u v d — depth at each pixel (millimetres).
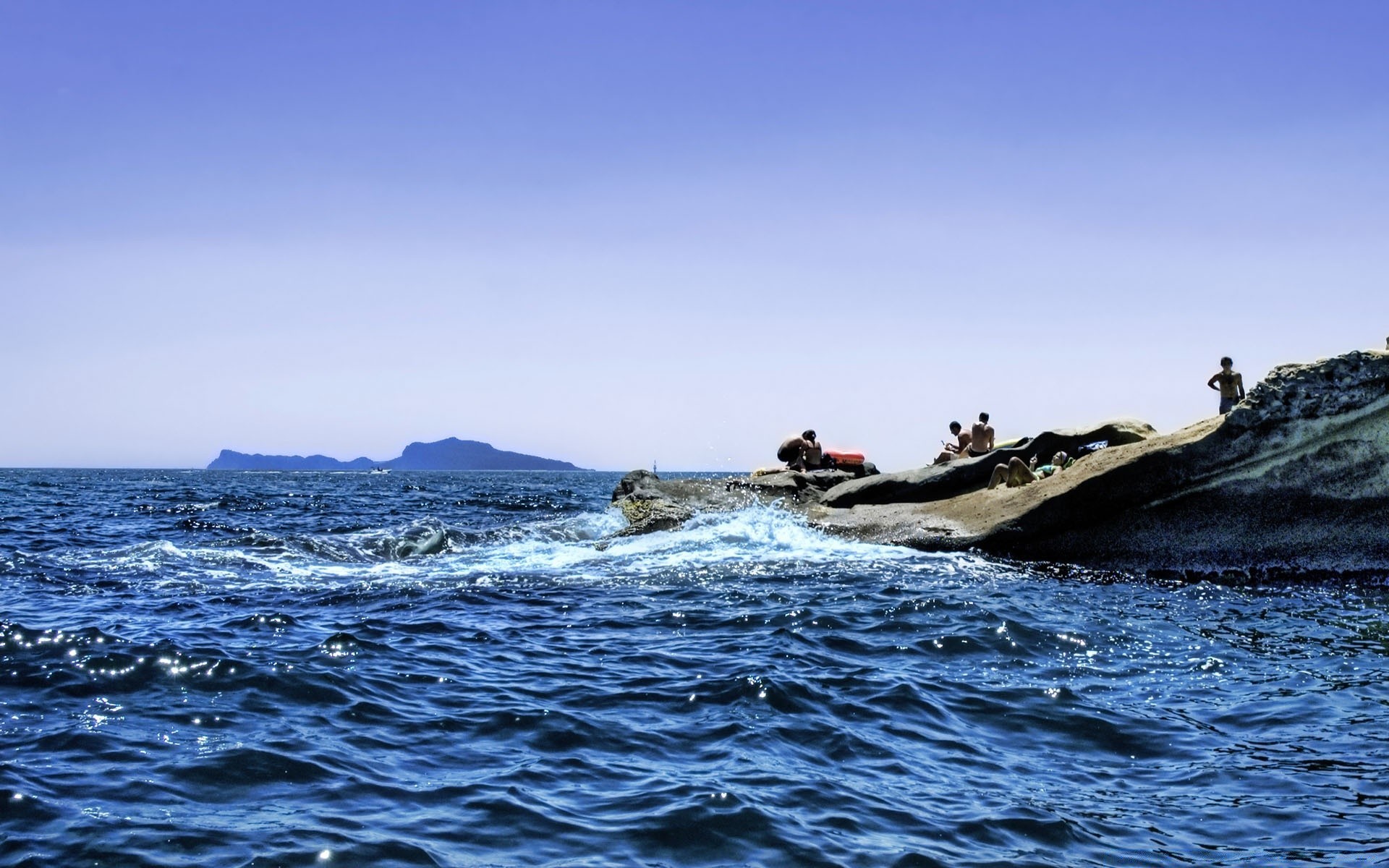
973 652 13461
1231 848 7688
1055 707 11055
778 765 9078
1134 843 7738
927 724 10438
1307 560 20094
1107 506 20359
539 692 11273
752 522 23984
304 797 8078
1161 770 9320
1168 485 20094
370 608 15945
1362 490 19922
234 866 6848
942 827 7910
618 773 8805
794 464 29688
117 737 9312
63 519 33688
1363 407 19797
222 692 10789
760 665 12344
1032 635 14336
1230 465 19969
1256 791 8812
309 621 14797
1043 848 7609
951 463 25203
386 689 11234
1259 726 10602
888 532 22656
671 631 14594
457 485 96562
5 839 7059
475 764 8984
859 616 15414
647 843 7430
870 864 7254
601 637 14227
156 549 21469
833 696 11250
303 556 21188
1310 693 11805
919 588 17875
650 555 21172
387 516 38188
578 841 7434
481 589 17703
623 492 27703
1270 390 19828
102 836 7199
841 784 8695
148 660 11734
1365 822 8164
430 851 7195
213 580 18219
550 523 25828
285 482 108625
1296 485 19953
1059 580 19391
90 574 18562
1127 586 19078
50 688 10734
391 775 8648
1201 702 11438
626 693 11242
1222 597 18125
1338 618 16344
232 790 8172
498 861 7086
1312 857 7520
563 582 18406
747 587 18000
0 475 132875
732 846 7430
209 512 39156
